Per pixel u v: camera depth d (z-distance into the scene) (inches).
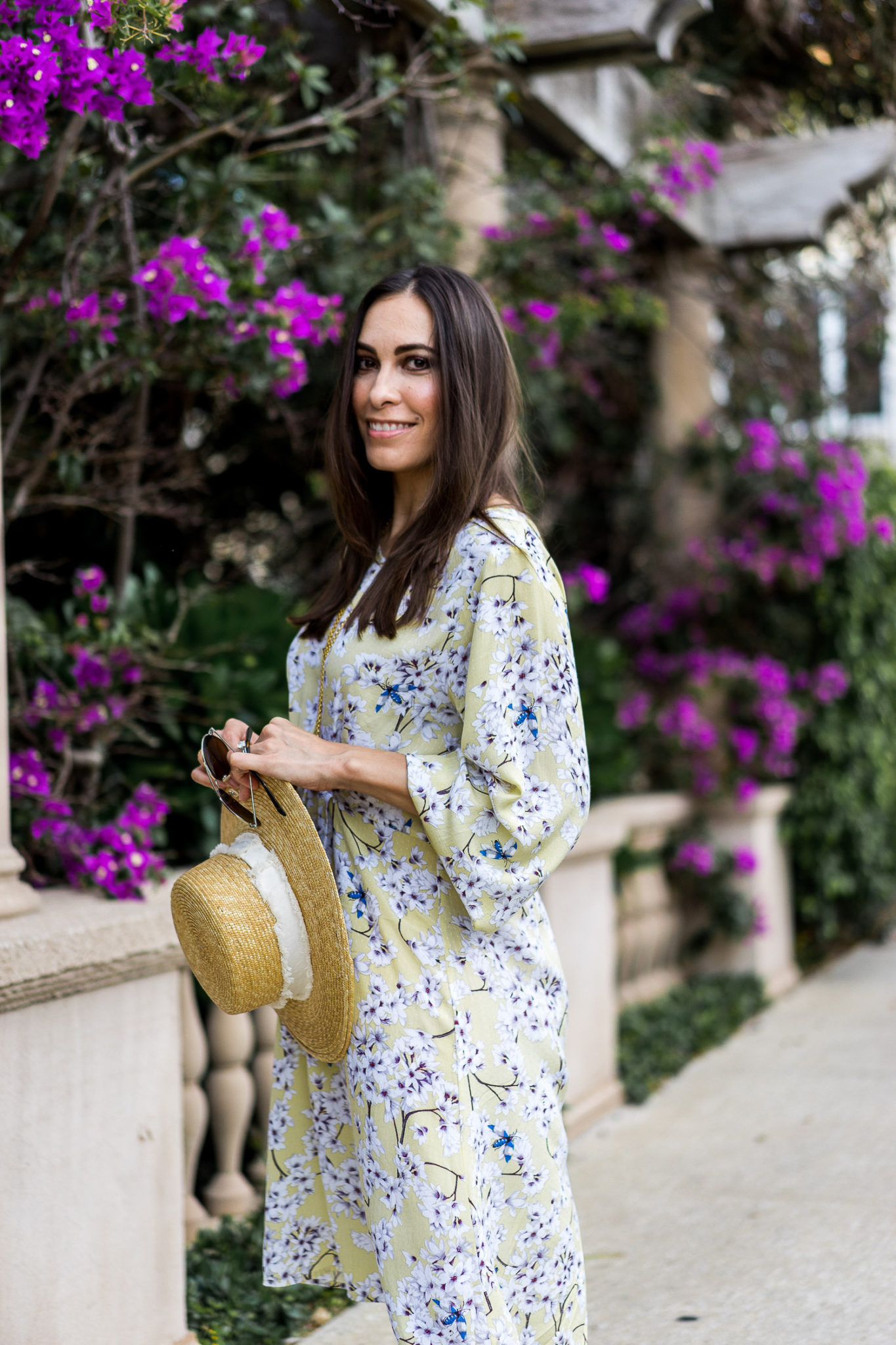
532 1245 70.0
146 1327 94.7
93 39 100.0
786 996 235.5
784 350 245.0
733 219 225.0
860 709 249.4
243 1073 124.7
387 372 72.4
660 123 191.0
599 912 171.2
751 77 209.3
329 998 67.5
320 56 164.1
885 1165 143.9
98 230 133.9
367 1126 68.2
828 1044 198.2
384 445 72.7
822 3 188.4
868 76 205.0
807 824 246.8
